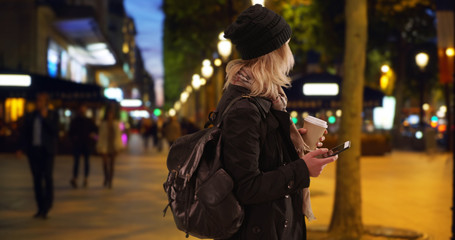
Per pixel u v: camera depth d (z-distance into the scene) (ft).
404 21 94.07
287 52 7.68
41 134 29.25
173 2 98.99
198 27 102.94
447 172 58.75
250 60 7.61
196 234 7.35
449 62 70.44
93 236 24.56
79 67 130.72
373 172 58.90
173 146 7.77
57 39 102.99
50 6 89.45
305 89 61.36
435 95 146.92
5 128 83.97
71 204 34.71
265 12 7.47
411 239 24.26
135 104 203.00
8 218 29.30
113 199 37.06
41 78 68.03
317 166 7.34
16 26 88.43
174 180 7.47
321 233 24.99
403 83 114.73
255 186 7.06
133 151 103.60
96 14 97.81
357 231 24.23
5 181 47.19
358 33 23.77
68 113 100.68
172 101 298.76
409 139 111.14
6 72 62.18
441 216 30.58
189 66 156.04
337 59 115.55
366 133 99.19
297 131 7.68
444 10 70.64
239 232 7.40
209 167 7.32
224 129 7.22
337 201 24.58
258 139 7.20
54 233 25.20
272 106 7.59
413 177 53.21
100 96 70.03
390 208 33.42
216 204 7.04
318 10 94.02
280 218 7.39
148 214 30.71
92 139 44.39
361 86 24.11
